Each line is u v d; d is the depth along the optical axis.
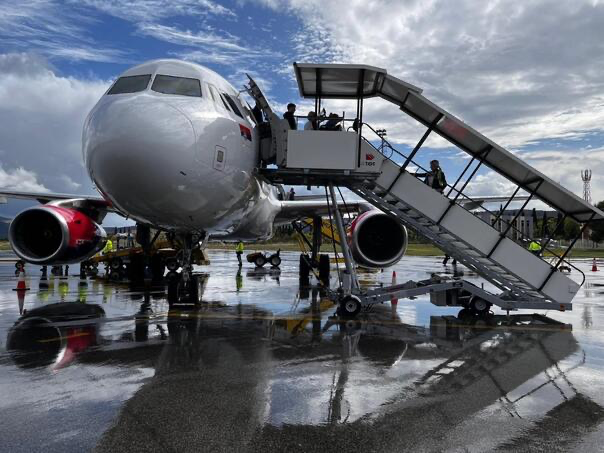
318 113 9.64
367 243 12.12
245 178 8.62
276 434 3.54
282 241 89.62
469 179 9.58
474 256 10.05
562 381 4.88
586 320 8.67
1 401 4.19
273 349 6.16
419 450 3.30
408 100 9.54
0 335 6.99
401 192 9.29
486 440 3.47
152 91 7.66
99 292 12.73
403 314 9.27
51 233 12.07
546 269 9.06
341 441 3.43
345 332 7.34
